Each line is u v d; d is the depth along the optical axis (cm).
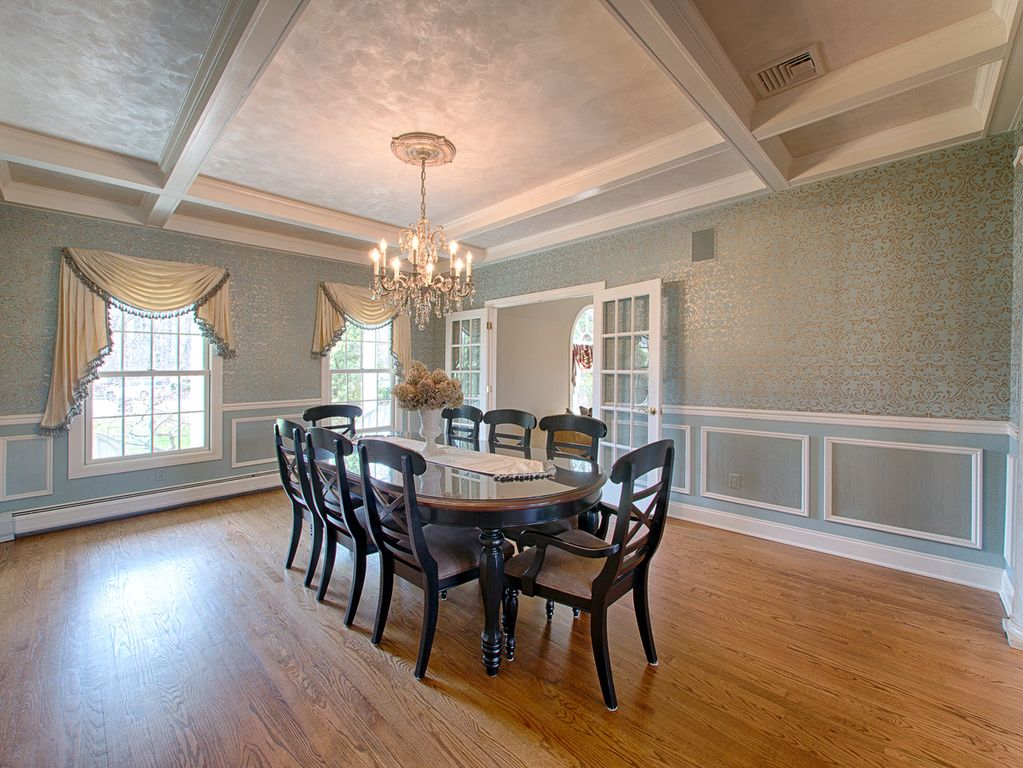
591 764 143
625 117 246
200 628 216
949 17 179
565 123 251
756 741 152
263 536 336
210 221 404
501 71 206
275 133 260
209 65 195
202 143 240
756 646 204
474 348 556
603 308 421
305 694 173
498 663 184
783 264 323
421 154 279
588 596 169
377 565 291
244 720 160
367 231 415
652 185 339
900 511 282
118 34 180
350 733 155
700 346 365
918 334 275
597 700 171
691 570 281
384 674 185
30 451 340
